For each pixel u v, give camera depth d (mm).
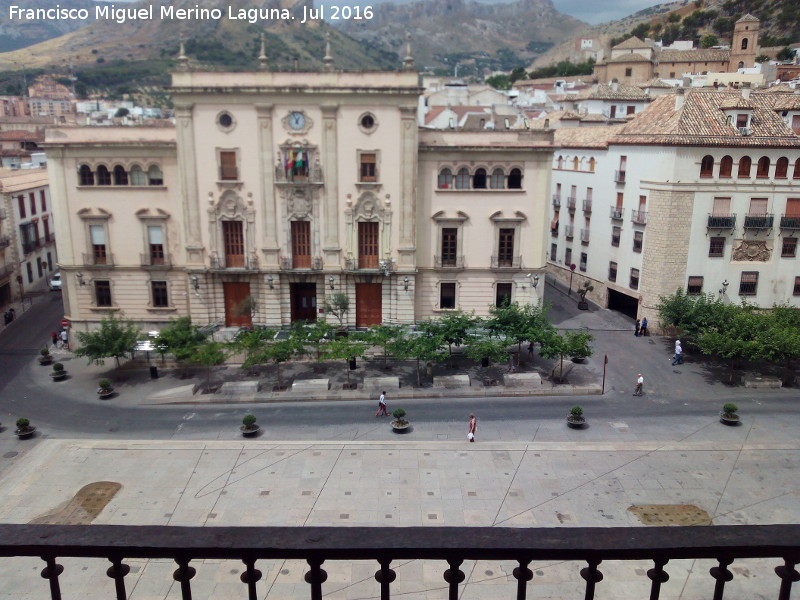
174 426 39406
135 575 23562
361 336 46531
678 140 52500
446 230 53250
